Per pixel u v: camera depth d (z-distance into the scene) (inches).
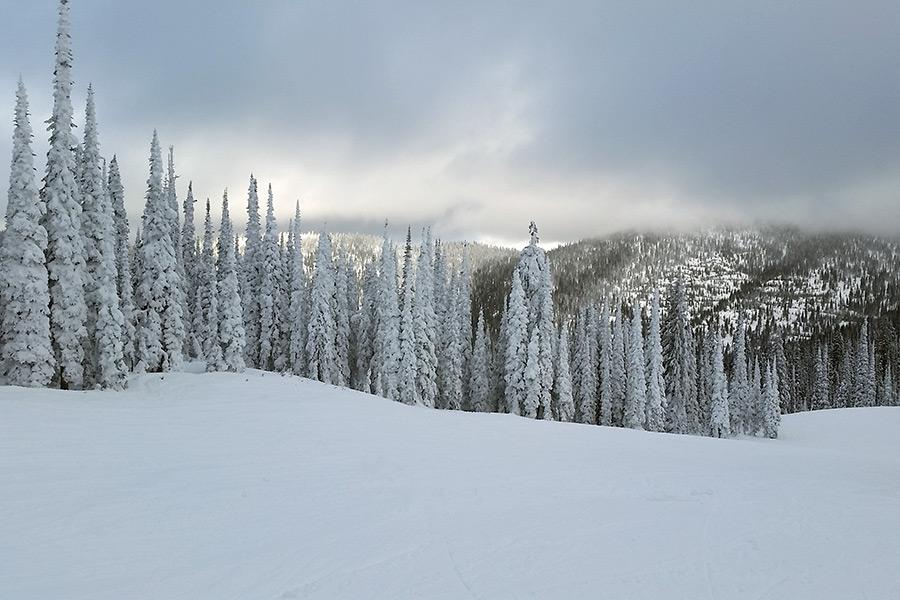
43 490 489.4
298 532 418.3
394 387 1872.5
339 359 2078.0
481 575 343.6
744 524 475.2
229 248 1556.3
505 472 674.8
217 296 1595.7
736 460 908.0
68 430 722.2
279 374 1614.2
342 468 638.5
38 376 1018.7
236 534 408.8
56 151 1112.2
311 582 327.6
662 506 535.2
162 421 848.3
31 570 334.3
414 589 319.9
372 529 431.2
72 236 1117.7
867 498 600.1
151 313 1348.4
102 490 500.7
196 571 340.8
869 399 3339.1
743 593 326.0
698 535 439.2
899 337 4645.7
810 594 327.3
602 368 2317.9
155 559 358.0
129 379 1210.0
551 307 2039.9
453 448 831.1
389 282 1929.1
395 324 1903.3
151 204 1370.6
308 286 2178.9
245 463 633.0
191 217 2038.6
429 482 597.3
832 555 396.8
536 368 1865.2
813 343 4542.3
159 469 584.4
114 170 1545.3
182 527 419.2
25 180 1034.1
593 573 351.9
